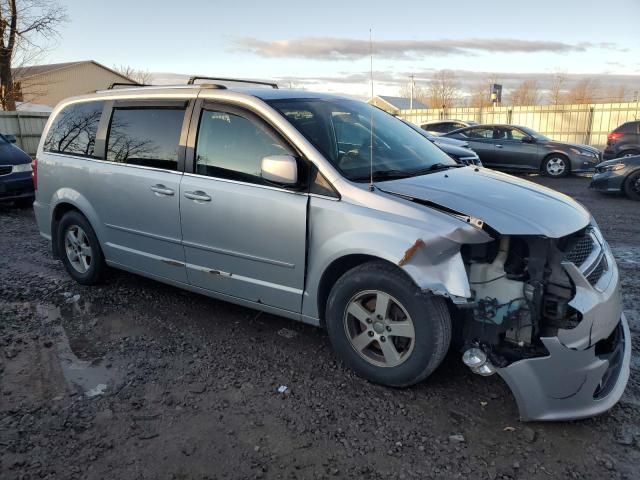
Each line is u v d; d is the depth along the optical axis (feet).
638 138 48.98
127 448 9.37
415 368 10.46
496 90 108.47
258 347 13.09
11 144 32.50
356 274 10.84
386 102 159.74
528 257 9.95
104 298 16.38
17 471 8.78
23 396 11.02
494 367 9.71
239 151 12.54
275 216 11.73
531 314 9.66
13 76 98.12
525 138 47.44
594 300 9.57
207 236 13.08
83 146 16.30
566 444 9.36
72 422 10.10
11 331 14.11
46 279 18.22
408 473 8.71
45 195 17.69
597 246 11.07
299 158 11.55
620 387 9.99
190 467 8.89
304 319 12.03
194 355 12.71
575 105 75.20
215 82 14.78
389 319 10.71
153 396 10.98
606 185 34.81
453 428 9.84
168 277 14.61
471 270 10.09
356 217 10.61
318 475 8.69
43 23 93.15
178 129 13.71
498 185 11.99
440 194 10.73
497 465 8.87
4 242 23.58
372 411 10.37
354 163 11.78
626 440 9.43
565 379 9.41
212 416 10.28
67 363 12.40
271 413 10.36
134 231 14.93
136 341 13.48
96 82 164.04
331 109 13.41
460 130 50.90
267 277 12.30
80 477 8.66
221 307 15.58
